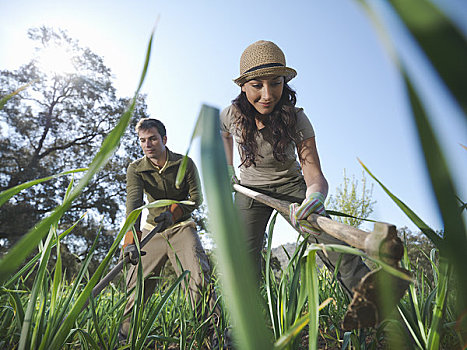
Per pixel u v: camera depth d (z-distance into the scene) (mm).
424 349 1304
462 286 214
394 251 855
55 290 1423
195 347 2430
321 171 2676
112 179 25172
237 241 322
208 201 343
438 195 195
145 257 3443
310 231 1953
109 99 26875
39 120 25344
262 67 2510
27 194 23828
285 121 2660
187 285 2494
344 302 2328
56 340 1280
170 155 3545
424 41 152
